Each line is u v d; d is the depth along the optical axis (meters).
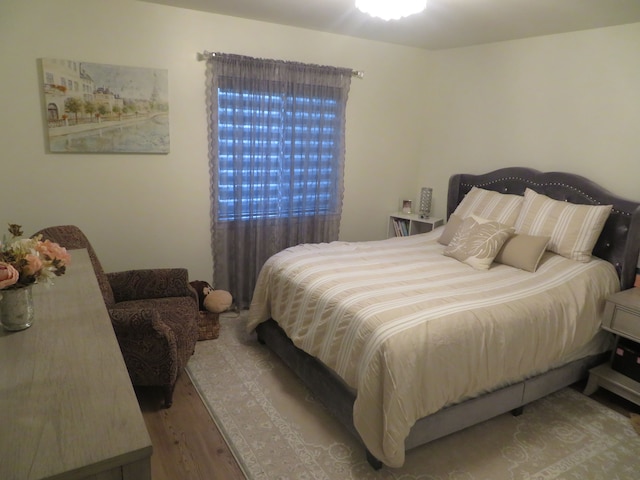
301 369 2.53
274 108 3.52
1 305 1.34
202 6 3.00
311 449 2.11
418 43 3.96
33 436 0.92
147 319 2.16
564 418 2.46
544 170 3.46
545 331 2.31
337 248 3.21
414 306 2.15
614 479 2.01
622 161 2.98
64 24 2.73
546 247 2.99
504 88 3.69
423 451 2.14
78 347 1.29
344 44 3.81
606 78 3.02
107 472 0.88
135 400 1.05
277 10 3.04
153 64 3.05
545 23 3.00
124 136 3.03
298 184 3.80
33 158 2.80
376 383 1.86
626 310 2.47
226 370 2.79
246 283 3.74
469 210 3.58
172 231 3.39
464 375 2.01
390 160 4.41
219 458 2.02
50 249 1.48
